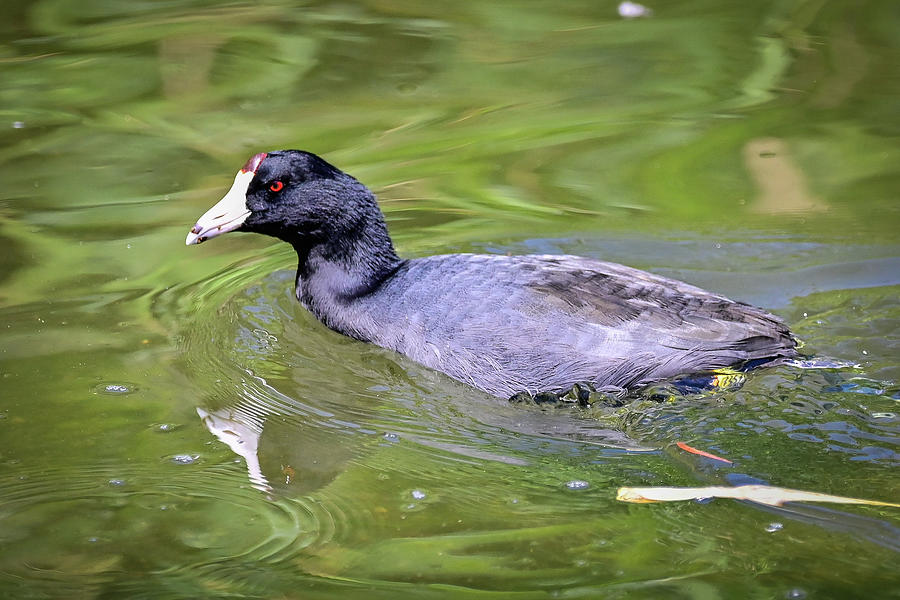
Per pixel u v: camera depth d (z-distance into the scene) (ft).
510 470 29.17
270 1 66.74
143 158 49.62
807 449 29.04
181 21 63.82
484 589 24.06
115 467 29.14
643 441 30.40
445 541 25.93
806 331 35.65
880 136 50.29
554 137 51.44
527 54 59.88
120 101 55.01
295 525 26.68
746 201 45.47
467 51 60.29
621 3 66.18
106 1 66.54
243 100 55.06
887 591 23.49
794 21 62.64
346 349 36.09
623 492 27.68
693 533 25.90
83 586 24.34
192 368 34.73
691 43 60.29
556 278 34.27
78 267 41.27
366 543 25.90
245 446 30.42
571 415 32.27
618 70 57.72
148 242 43.37
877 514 26.14
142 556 25.43
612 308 33.22
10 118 53.36
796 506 26.58
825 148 49.47
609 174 48.08
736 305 34.01
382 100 55.11
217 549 25.70
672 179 47.47
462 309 34.17
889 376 32.68
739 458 28.71
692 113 53.26
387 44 61.00
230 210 37.60
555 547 25.58
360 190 37.22
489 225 44.16
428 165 49.11
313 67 58.34
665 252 41.60
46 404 32.22
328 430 31.40
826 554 24.79
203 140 51.11
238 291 40.47
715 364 32.55
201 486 28.35
